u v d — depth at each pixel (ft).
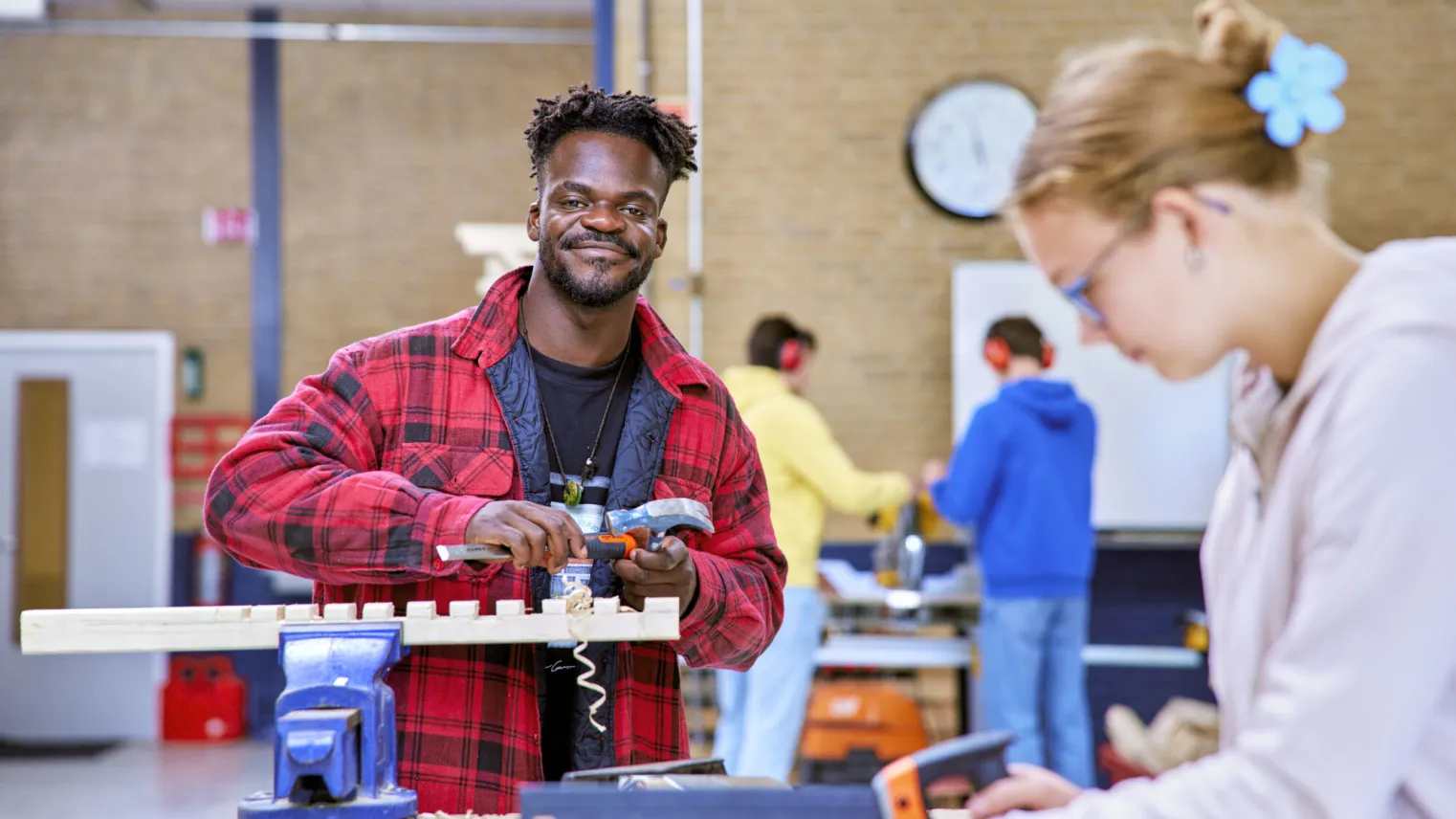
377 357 5.71
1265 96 3.37
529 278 6.11
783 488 14.01
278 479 5.24
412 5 25.55
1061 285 3.59
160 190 25.75
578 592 4.55
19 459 25.43
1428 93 18.92
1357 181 18.92
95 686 25.40
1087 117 3.46
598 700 5.53
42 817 18.21
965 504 14.19
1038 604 14.15
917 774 3.44
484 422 5.70
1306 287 3.43
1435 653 2.97
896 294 19.11
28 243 25.59
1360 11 18.92
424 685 5.36
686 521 5.24
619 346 6.02
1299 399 3.34
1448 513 2.98
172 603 25.34
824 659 15.20
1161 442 18.49
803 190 19.06
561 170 5.71
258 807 4.02
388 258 25.90
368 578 5.13
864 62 19.11
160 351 25.62
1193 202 3.41
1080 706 14.46
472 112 25.99
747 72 19.04
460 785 5.29
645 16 18.62
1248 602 3.51
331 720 4.02
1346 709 2.99
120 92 25.70
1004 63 19.12
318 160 25.89
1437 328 3.10
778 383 14.35
